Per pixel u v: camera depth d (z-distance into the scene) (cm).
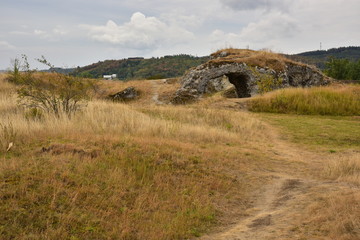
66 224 500
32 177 614
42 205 537
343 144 1329
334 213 527
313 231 489
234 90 3116
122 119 1281
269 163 1007
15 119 1119
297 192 718
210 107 2220
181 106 2261
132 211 580
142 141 970
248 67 3091
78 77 1405
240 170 898
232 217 623
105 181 666
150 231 524
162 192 685
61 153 787
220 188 755
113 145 902
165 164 830
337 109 2125
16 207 516
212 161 919
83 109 1493
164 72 14162
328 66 7112
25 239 454
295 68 3297
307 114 2136
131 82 3791
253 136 1416
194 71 3178
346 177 806
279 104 2258
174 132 1221
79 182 636
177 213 601
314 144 1332
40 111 1312
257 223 565
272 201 692
